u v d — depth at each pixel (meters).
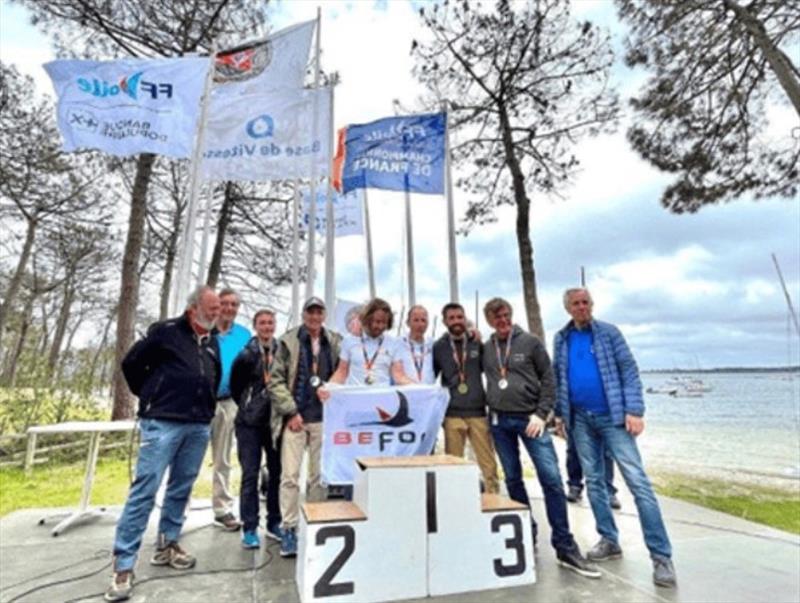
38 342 13.06
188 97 4.44
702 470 7.07
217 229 12.32
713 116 8.15
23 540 3.52
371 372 3.50
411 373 3.58
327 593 2.44
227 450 3.93
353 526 2.54
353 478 3.16
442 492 2.69
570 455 4.61
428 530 2.63
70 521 3.79
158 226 12.70
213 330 3.41
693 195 8.53
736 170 8.27
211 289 3.00
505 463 3.21
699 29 7.60
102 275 20.23
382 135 5.69
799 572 2.89
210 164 4.74
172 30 8.58
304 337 3.46
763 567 2.97
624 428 3.00
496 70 9.89
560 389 3.29
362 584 2.49
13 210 14.59
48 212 14.30
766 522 4.10
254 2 8.88
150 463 2.76
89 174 12.80
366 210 7.54
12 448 7.16
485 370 3.36
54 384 8.37
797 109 6.93
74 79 4.24
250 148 4.82
